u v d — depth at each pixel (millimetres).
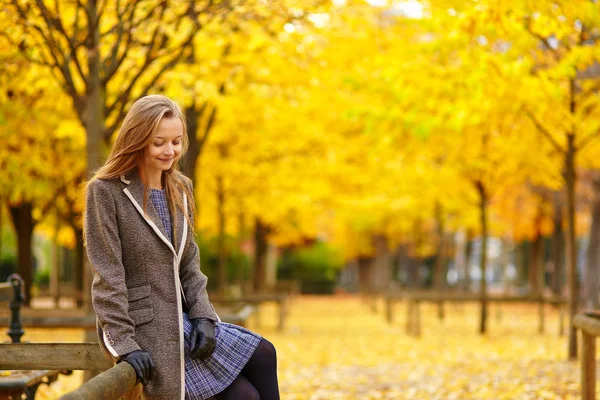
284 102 14516
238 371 3457
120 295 3176
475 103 10250
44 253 42031
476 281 73312
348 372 11180
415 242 35906
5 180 12117
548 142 13664
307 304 36906
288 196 22594
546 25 8125
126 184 3338
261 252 29562
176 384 3270
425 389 9258
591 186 23672
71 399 2369
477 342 15625
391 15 13297
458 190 19125
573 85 11055
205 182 20578
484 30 8953
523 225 30906
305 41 10977
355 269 70250
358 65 12906
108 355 3246
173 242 3410
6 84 9672
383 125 12648
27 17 7656
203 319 3414
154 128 3256
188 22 9094
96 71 7949
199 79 9906
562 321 16984
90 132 7938
